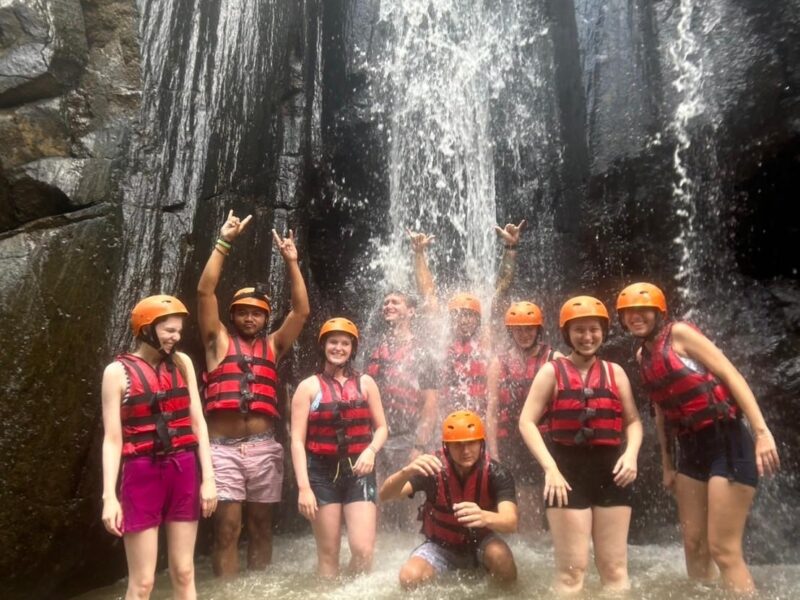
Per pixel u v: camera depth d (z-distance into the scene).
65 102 5.45
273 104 7.11
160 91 5.80
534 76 8.27
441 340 6.26
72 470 4.52
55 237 4.93
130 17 5.80
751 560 5.51
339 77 8.82
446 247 8.52
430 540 4.51
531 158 8.17
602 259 7.55
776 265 7.35
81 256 4.97
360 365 8.48
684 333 4.17
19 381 4.46
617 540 4.06
